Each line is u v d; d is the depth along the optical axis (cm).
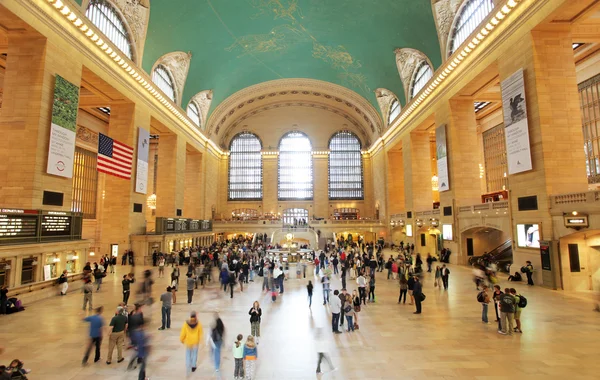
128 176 1883
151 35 2350
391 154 3819
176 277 1279
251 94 4069
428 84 2484
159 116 2655
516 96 1595
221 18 2567
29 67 1457
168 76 2861
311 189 4703
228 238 4175
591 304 1127
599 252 1393
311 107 4716
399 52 2762
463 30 2136
